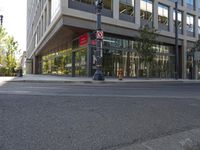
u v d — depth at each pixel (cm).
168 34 3531
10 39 4128
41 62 5500
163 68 3584
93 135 447
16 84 1631
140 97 975
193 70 4006
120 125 523
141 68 3238
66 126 499
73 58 3167
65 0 2442
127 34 2984
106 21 2739
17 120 533
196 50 3703
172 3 3662
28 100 795
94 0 2725
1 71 3406
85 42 2780
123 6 2988
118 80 2319
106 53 2838
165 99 944
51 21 3100
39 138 420
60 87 1385
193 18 4138
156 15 3400
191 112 689
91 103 777
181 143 417
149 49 2777
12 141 401
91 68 2711
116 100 864
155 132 482
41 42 4178
